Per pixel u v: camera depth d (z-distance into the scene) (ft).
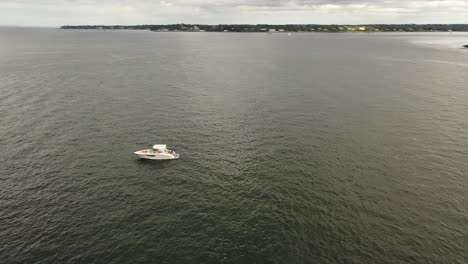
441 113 322.14
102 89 412.36
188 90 415.64
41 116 306.76
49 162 224.33
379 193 192.75
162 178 209.36
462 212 176.35
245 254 148.77
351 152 241.76
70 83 442.50
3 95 371.76
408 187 198.29
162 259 145.59
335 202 184.85
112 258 145.69
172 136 270.26
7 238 155.84
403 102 360.07
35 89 403.54
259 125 294.25
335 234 160.56
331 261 145.07
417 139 262.67
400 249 151.43
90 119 302.86
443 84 451.94
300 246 153.28
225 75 522.88
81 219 169.89
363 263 144.05
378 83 456.45
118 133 273.75
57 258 145.07
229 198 188.65
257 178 208.85
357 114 320.50
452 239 157.48
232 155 238.89
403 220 170.19
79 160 228.43
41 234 159.02
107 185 200.64
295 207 180.55
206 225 166.61
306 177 209.46
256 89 423.23
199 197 189.67
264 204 183.21
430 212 176.24
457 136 267.39
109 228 163.84
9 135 262.88
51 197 187.21
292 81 472.03
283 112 328.08
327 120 305.12
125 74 520.42
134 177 210.18
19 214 172.35
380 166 222.07
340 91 409.28
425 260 145.48
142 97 377.91
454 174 211.41
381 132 276.62
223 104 355.15
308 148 248.73
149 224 167.12
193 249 151.33
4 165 218.18
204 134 274.77
